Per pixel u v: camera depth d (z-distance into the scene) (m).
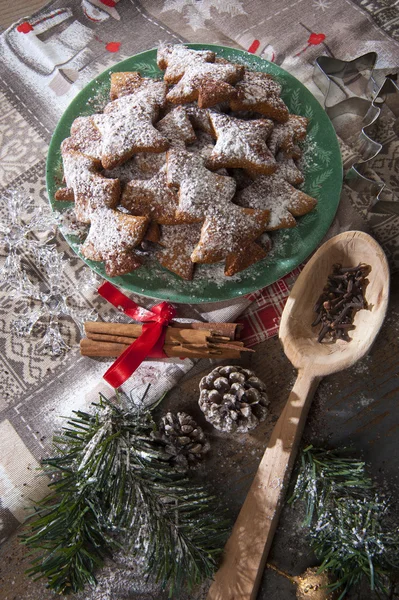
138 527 0.53
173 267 0.58
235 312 0.61
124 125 0.56
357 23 0.65
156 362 0.61
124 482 0.51
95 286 0.63
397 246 0.61
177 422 0.58
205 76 0.56
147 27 0.67
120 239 0.56
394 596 0.57
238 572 0.55
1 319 0.63
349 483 0.54
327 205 0.59
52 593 0.60
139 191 0.56
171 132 0.57
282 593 0.59
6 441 0.62
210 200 0.55
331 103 0.64
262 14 0.66
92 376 0.62
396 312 0.61
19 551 0.60
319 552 0.56
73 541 0.53
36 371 0.62
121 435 0.53
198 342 0.58
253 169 0.56
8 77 0.67
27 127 0.66
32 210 0.65
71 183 0.57
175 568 0.51
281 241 0.59
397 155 0.62
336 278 0.57
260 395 0.57
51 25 0.68
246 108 0.57
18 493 0.61
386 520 0.59
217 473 0.61
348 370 0.61
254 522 0.56
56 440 0.54
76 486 0.53
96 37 0.67
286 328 0.57
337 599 0.56
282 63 0.65
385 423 0.60
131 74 0.60
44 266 0.63
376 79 0.63
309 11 0.66
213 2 0.67
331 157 0.59
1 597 0.60
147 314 0.59
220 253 0.56
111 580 0.60
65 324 0.63
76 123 0.59
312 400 0.61
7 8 0.69
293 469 0.59
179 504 0.54
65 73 0.67
